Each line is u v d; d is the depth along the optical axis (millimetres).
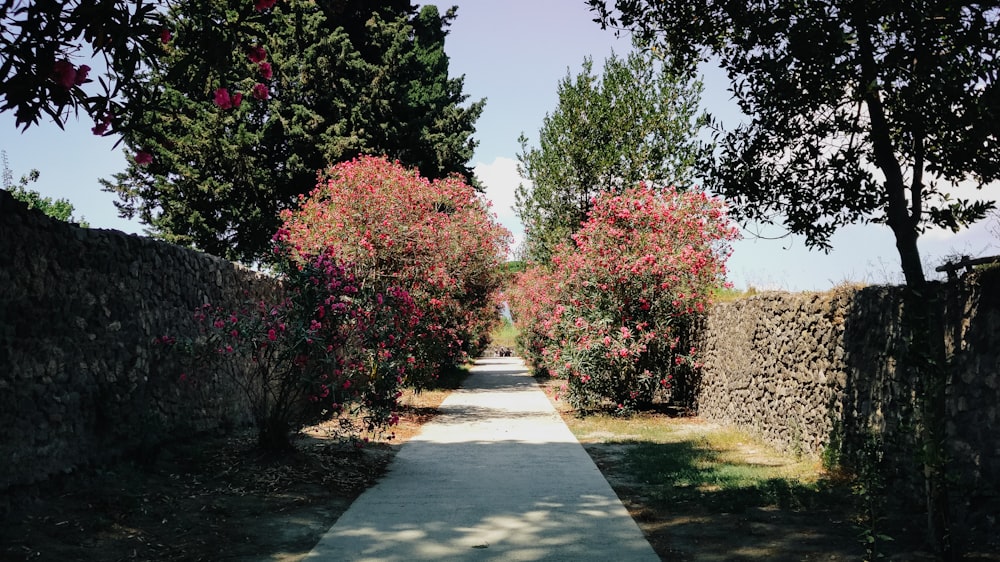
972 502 5270
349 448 9352
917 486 6113
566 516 6133
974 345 5348
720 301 13953
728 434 11289
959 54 4547
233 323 8086
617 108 18719
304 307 8305
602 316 13852
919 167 5191
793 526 5711
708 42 6203
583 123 19062
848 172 5531
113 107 4977
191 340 8281
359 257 14430
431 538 5453
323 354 8477
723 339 12695
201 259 9227
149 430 7117
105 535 5254
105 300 6957
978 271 5352
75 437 6309
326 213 15203
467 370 29094
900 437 6457
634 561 4855
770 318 10242
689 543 5344
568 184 19344
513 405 15922
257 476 7285
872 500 5109
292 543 5402
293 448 8219
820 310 8508
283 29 23078
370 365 9398
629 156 18672
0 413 5395
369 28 25719
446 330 17594
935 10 4480
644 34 6492
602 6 6508
